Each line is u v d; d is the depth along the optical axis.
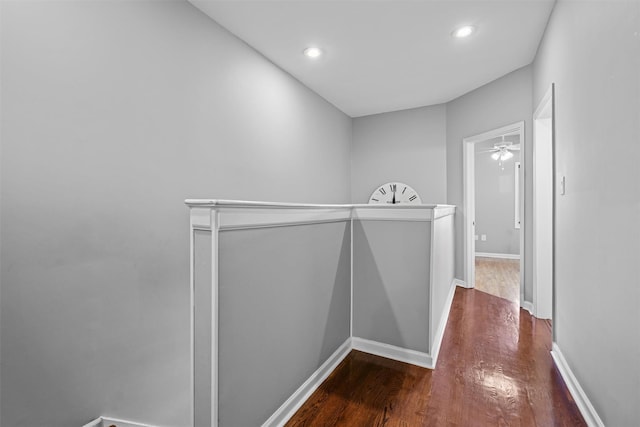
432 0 2.21
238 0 2.18
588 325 1.56
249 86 2.79
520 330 2.64
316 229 1.82
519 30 2.57
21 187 1.39
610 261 1.32
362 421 1.53
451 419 1.54
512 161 6.41
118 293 1.77
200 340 1.15
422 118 4.44
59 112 1.51
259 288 1.34
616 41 1.26
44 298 1.47
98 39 1.67
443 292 2.75
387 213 2.15
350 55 2.98
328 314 1.96
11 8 1.35
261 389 1.37
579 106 1.69
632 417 1.14
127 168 1.81
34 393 1.46
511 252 6.46
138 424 1.76
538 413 1.58
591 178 1.52
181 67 2.14
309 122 3.77
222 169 2.49
